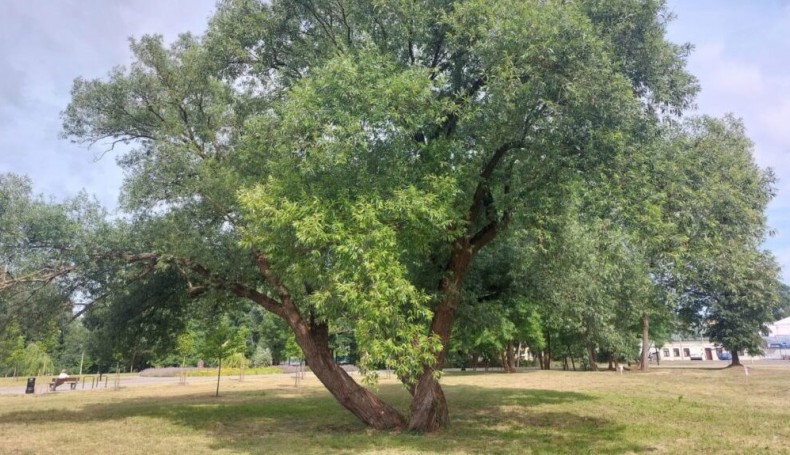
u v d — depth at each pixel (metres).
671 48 10.76
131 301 16.25
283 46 14.38
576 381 30.62
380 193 9.48
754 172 20.59
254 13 14.01
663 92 10.41
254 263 13.66
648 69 10.55
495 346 41.56
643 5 10.45
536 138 10.29
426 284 12.41
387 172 9.83
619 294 30.34
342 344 43.09
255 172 12.69
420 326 9.13
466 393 22.45
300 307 13.95
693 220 9.93
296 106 10.05
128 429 13.23
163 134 14.25
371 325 8.49
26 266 13.15
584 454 9.27
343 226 8.91
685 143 11.70
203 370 56.56
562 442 10.52
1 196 13.66
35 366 50.12
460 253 12.25
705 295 43.50
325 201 9.32
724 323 44.88
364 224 8.63
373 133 9.72
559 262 14.48
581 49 9.31
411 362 8.75
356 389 12.73
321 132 9.63
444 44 11.83
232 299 16.41
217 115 14.68
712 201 10.84
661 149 10.41
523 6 9.58
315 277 9.55
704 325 45.78
